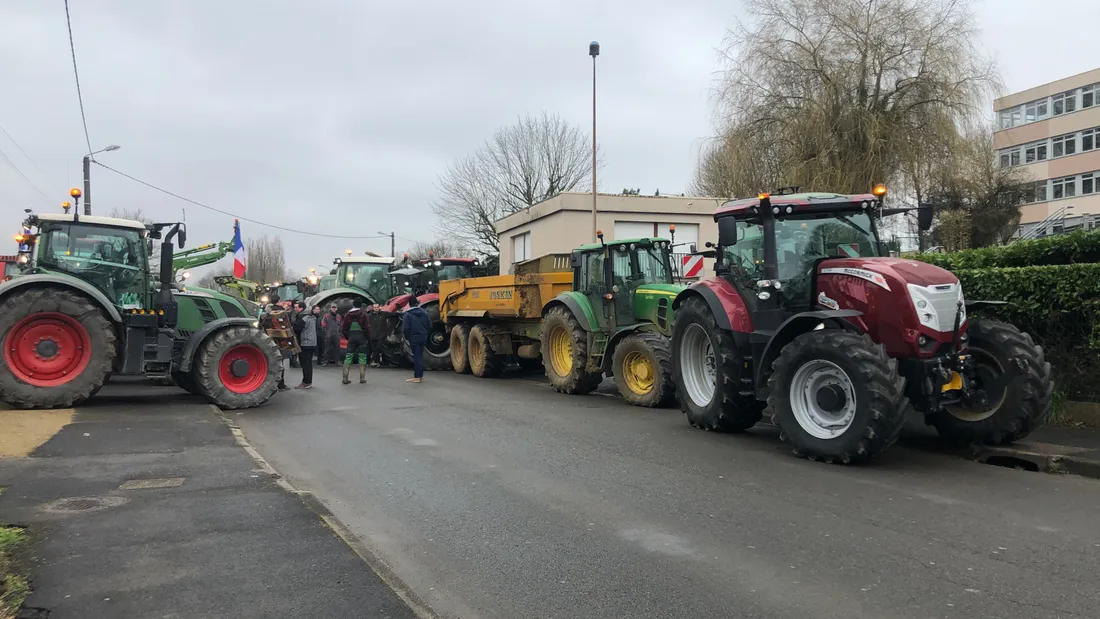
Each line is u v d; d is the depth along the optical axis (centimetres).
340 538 449
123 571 389
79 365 948
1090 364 795
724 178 1984
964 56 1764
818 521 501
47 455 671
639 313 1132
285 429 876
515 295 1412
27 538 440
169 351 1013
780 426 714
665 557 436
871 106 1766
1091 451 659
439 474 646
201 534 454
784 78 1842
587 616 358
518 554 445
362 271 2245
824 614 355
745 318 798
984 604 364
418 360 1439
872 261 703
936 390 652
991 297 865
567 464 679
